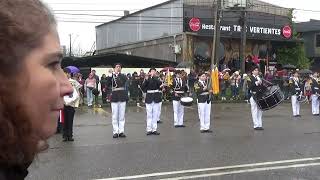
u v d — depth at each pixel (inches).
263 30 1405.0
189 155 383.9
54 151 396.2
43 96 36.7
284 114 811.4
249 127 606.5
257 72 578.9
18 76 35.4
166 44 1365.7
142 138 494.0
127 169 329.1
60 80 38.8
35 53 36.1
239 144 447.8
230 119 711.1
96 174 313.7
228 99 1084.5
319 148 429.4
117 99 500.4
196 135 523.2
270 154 393.1
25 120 35.9
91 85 904.9
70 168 330.0
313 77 984.3
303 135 525.7
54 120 38.1
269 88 569.6
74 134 520.7
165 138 494.6
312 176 314.0
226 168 334.0
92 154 387.9
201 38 1312.7
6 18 34.6
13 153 35.9
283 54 1469.0
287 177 310.2
